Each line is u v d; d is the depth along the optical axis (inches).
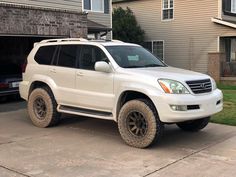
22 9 472.1
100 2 868.0
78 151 269.0
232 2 1032.8
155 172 226.7
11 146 281.4
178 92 263.4
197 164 241.4
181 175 221.8
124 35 1067.9
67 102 328.5
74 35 539.8
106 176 219.9
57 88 334.6
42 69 349.7
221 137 310.0
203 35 1019.9
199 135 317.1
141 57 322.3
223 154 263.3
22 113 417.4
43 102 344.2
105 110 301.7
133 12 1153.4
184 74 283.0
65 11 525.3
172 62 1089.4
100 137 308.3
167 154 262.5
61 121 369.4
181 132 328.2
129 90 280.2
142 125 275.0
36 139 302.0
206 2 1006.4
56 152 266.4
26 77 366.9
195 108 268.5
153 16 1115.9
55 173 224.5
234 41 1027.3
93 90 307.0
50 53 350.0
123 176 220.1
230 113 397.4
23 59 627.5
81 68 319.0
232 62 880.9
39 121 345.1
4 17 454.0
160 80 268.1
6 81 502.9
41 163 242.2
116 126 348.8
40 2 532.1
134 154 262.2
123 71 289.3
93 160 248.8
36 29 489.4
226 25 966.4
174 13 1071.0
